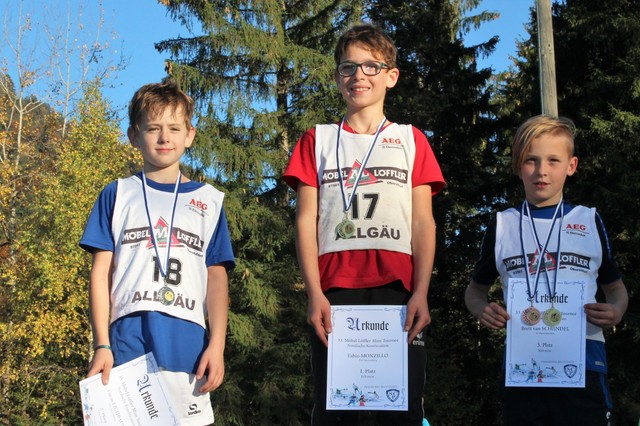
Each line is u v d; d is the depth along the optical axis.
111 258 3.62
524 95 22.16
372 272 3.40
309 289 3.38
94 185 20.53
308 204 3.59
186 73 19.45
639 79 17.52
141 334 3.43
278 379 19.08
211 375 3.41
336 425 3.35
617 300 3.70
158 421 3.25
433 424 18.92
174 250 3.58
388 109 22.52
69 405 22.00
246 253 20.53
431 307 22.88
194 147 19.02
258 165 19.62
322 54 20.98
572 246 3.66
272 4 20.55
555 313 3.54
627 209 16.73
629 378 17.20
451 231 23.50
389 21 24.72
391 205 3.49
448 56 24.09
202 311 3.62
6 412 20.97
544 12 11.36
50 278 19.56
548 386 3.48
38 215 20.91
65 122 25.86
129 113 3.82
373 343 3.28
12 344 21.08
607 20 18.33
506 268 3.74
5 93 26.16
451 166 23.17
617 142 17.58
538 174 3.76
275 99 20.86
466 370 22.05
